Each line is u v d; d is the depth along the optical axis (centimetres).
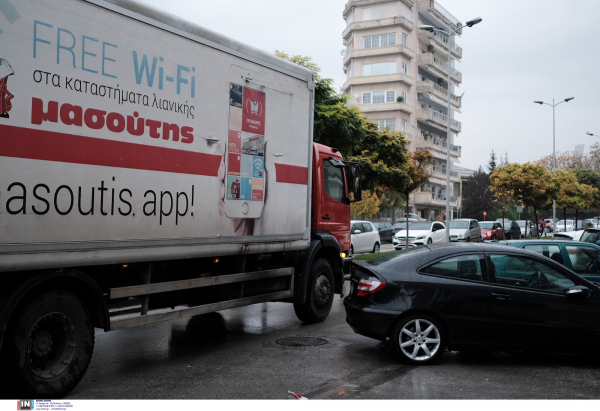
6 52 442
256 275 749
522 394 539
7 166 442
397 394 532
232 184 677
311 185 865
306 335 802
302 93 816
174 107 595
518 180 4003
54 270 484
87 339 522
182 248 604
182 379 573
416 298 647
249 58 705
